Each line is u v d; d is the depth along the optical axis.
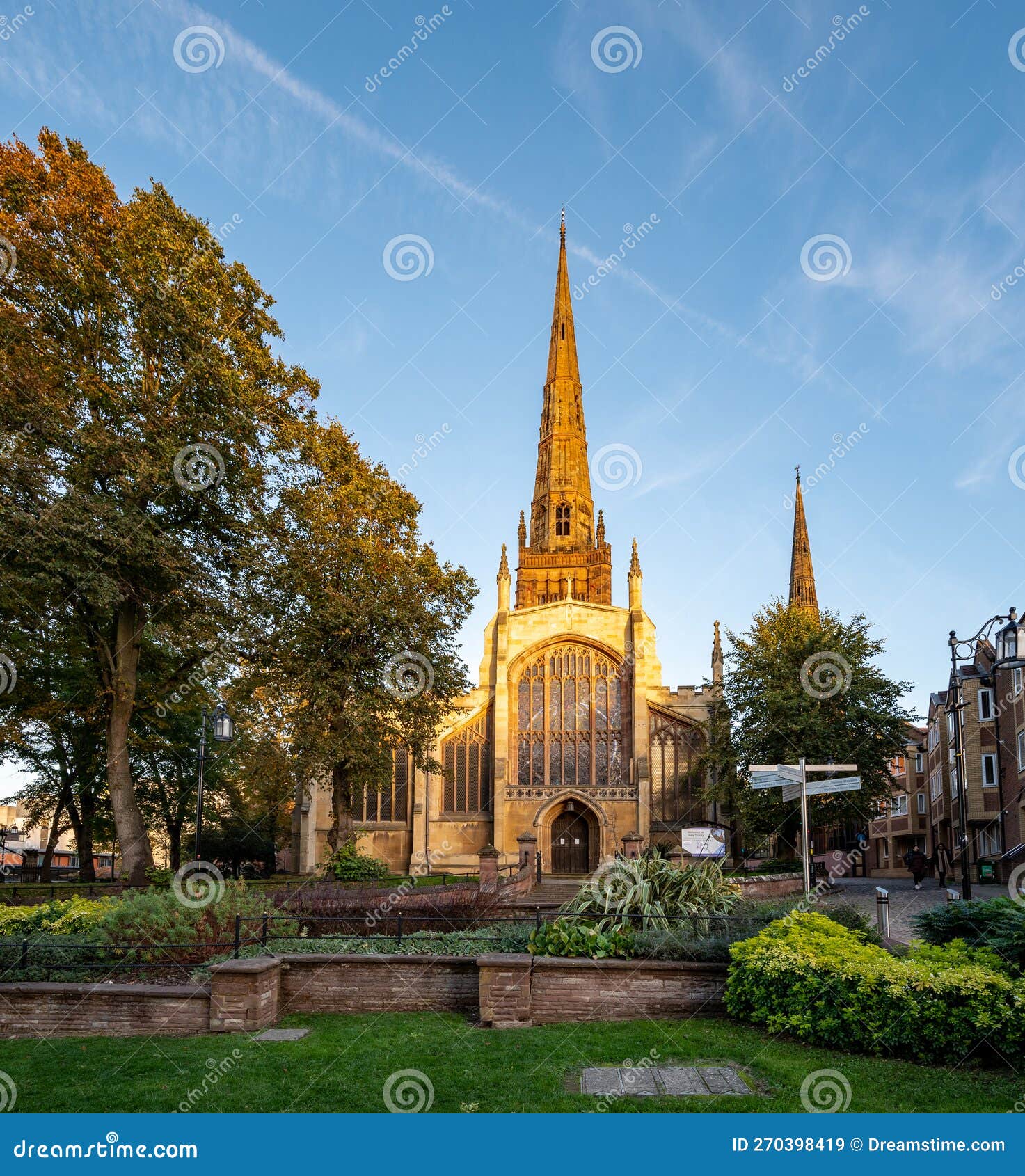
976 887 40.22
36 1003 12.16
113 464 27.75
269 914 17.12
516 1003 12.34
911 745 69.19
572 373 111.19
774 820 43.41
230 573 32.38
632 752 59.50
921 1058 10.06
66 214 28.39
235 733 33.06
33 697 33.56
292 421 33.81
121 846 29.38
